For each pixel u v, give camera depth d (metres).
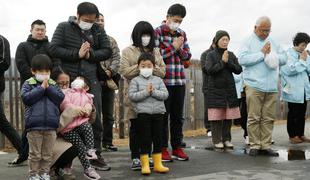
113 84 7.82
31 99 5.11
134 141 6.18
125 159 7.04
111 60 7.77
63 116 5.45
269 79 7.25
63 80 5.64
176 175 5.83
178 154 6.87
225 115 7.85
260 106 7.30
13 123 8.89
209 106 7.84
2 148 8.78
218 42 7.84
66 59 5.99
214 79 7.79
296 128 8.79
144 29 6.30
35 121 5.12
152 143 6.22
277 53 7.48
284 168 6.21
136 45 6.38
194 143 9.00
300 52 8.83
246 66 7.37
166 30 6.83
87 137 5.60
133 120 6.19
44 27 7.02
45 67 5.20
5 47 6.73
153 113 5.96
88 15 6.06
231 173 5.89
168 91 6.69
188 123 11.54
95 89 6.12
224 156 7.22
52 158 5.37
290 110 8.84
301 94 8.66
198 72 11.93
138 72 6.17
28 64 6.92
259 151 7.36
